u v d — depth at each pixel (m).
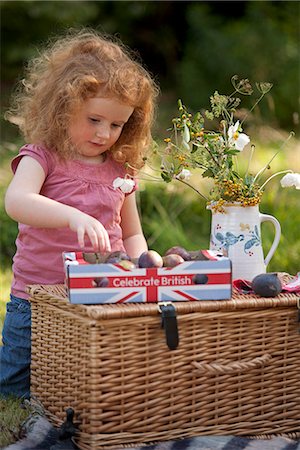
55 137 3.05
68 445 2.55
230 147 2.94
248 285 2.78
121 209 3.28
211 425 2.64
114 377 2.50
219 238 2.92
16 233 5.43
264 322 2.65
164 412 2.57
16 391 3.16
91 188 3.08
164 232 5.63
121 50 3.23
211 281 2.57
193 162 2.94
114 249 3.12
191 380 2.60
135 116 3.21
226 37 12.16
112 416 2.52
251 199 2.90
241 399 2.66
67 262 2.61
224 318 2.59
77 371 2.60
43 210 2.82
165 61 13.57
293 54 11.97
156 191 6.00
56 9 12.18
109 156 3.20
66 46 3.20
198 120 2.94
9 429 2.71
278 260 5.14
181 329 2.55
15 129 8.72
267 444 2.59
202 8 12.79
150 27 13.49
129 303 2.54
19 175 2.99
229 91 12.08
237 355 2.62
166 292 2.55
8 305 3.19
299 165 6.96
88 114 2.98
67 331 2.65
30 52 12.11
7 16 12.29
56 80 3.05
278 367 2.70
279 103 11.48
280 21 12.55
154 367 2.54
